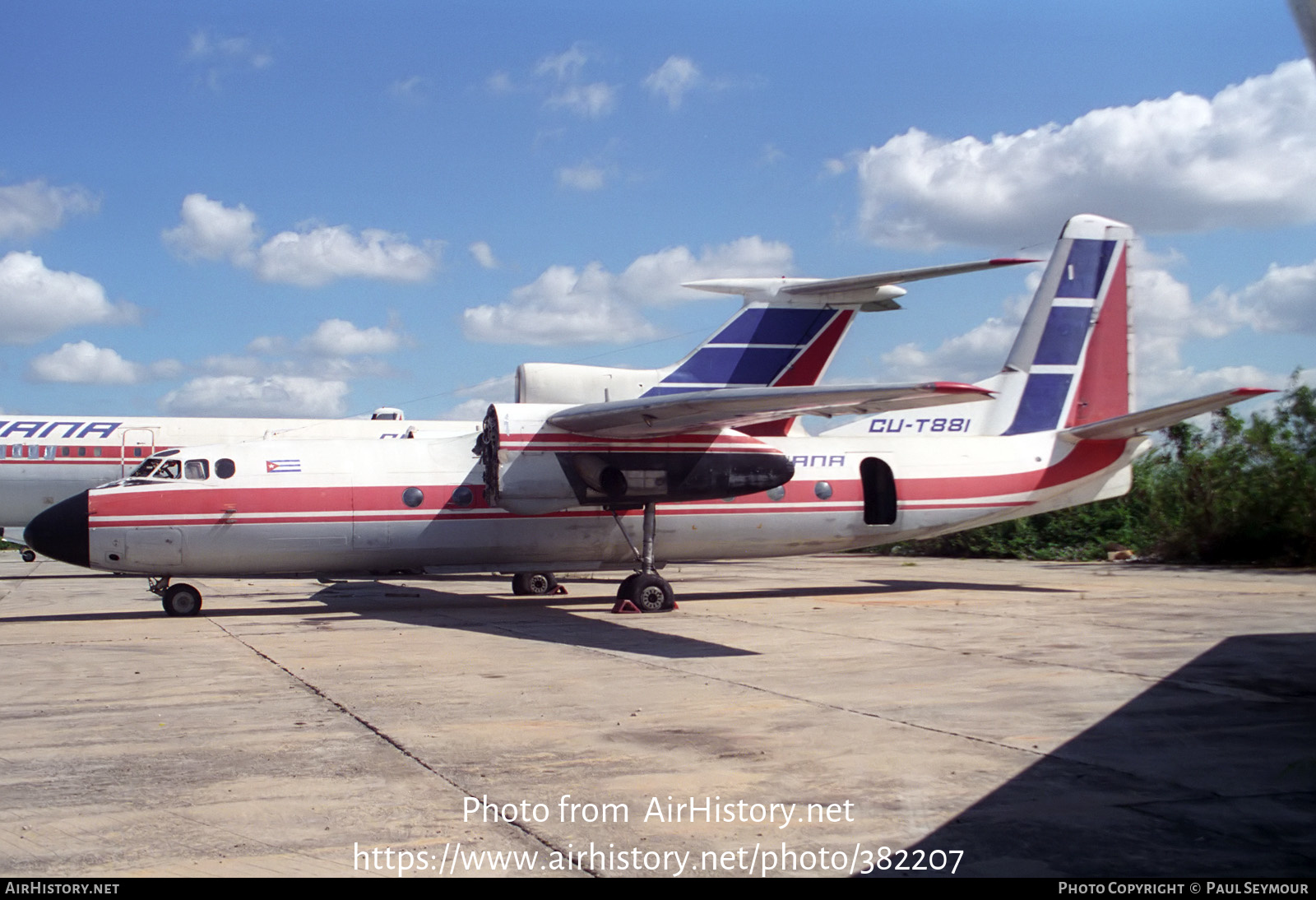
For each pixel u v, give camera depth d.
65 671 10.59
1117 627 13.71
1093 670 10.30
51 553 14.99
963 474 18.31
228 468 15.57
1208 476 27.86
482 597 19.42
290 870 4.97
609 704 8.73
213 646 12.46
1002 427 19.03
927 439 18.47
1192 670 10.28
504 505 15.53
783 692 9.24
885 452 18.16
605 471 15.85
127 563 15.16
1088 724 7.93
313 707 8.66
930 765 6.77
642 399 14.95
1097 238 19.45
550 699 8.96
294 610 16.94
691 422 15.25
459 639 12.92
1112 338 19.55
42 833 5.50
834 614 15.59
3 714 8.45
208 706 8.76
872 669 10.45
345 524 15.80
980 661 10.93
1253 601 17.20
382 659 11.29
